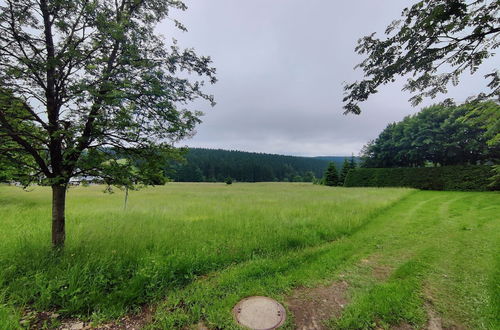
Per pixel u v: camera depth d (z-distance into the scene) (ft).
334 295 9.72
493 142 16.20
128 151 12.62
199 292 9.75
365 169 108.58
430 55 6.44
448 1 5.12
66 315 8.23
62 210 12.44
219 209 30.78
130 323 8.00
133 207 33.22
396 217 27.04
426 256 14.21
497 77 8.62
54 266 10.55
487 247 15.56
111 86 10.18
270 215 25.72
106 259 11.06
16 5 9.73
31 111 10.59
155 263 11.05
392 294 9.56
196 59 13.60
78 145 11.27
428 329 7.58
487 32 5.57
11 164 11.00
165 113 11.98
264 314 8.40
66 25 10.49
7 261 10.94
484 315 8.18
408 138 103.55
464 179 73.10
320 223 21.26
